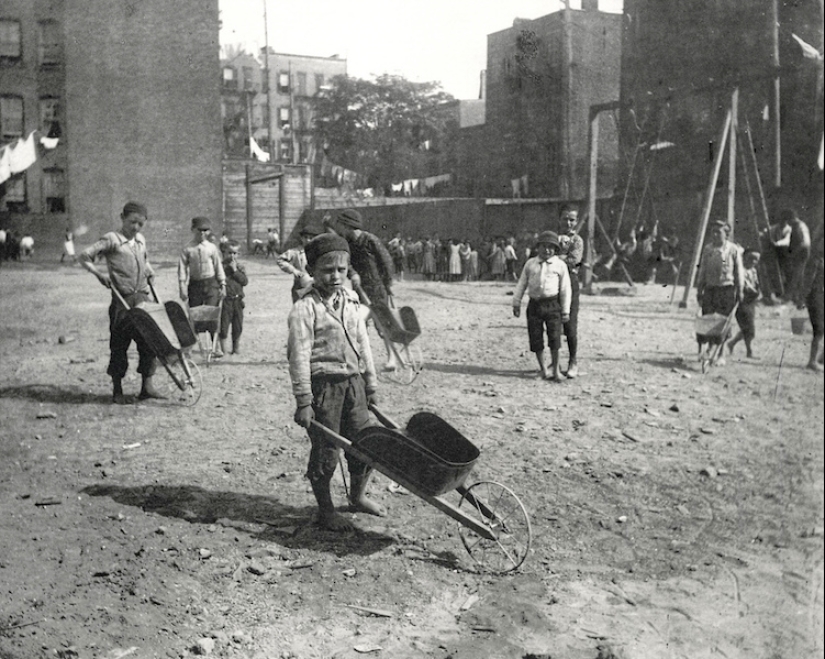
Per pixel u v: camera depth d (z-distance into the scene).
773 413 6.36
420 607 3.46
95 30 11.23
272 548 3.98
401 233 30.83
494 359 9.39
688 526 4.32
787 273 11.64
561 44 24.92
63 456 5.41
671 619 3.34
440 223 29.36
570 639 3.19
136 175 14.14
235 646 3.08
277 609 3.39
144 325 6.66
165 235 18.05
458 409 6.79
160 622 3.24
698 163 19.25
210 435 6.01
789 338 9.88
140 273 6.98
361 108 36.25
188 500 4.62
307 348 4.04
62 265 12.43
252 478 5.05
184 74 13.45
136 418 6.47
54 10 10.39
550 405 6.97
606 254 21.20
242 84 45.50
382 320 7.98
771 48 16.50
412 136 35.41
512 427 6.23
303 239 7.56
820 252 8.26
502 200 28.34
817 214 15.18
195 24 13.18
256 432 6.11
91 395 7.25
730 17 17.30
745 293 8.78
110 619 3.22
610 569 3.85
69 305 11.62
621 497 4.75
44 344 9.71
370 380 4.30
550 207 25.39
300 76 46.12
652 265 19.77
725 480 4.98
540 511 4.55
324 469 4.13
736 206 17.06
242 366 8.78
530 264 8.06
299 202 35.31
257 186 34.38
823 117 15.48
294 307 4.06
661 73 20.02
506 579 3.74
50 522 4.21
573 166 26.73
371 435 3.84
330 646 3.11
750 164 16.69
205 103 14.82
